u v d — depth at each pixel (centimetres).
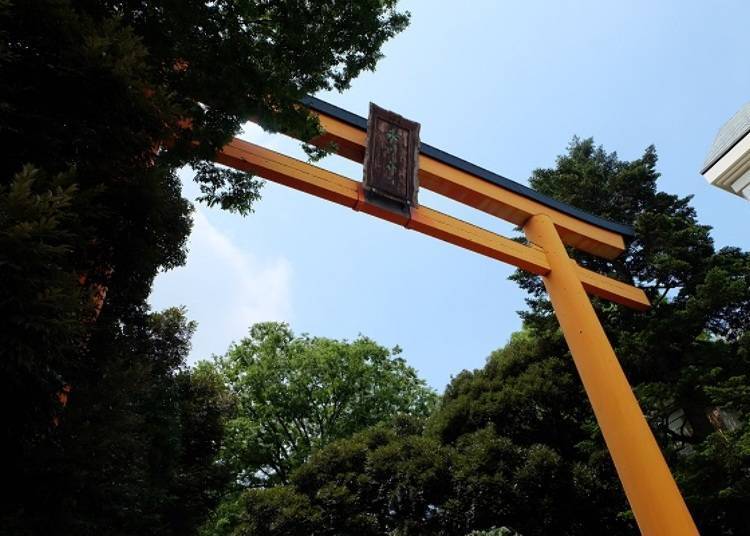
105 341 657
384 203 1116
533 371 1464
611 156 1705
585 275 1312
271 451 2406
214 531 2031
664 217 1393
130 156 536
